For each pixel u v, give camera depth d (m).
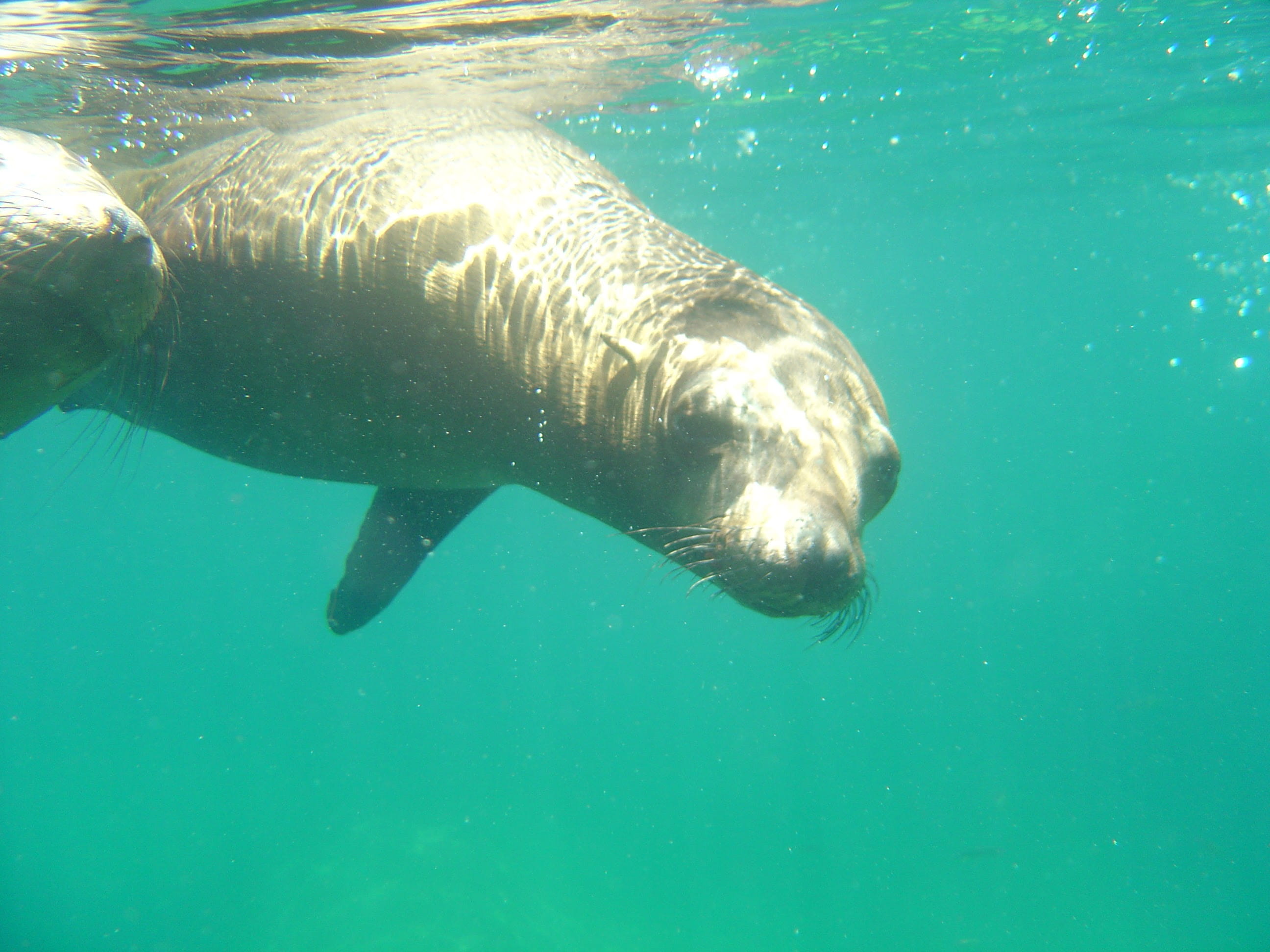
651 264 4.24
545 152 5.07
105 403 4.86
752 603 3.36
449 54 8.82
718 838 21.53
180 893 17.17
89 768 32.78
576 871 18.25
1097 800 26.80
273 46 7.75
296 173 4.50
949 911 17.25
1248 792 27.98
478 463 4.54
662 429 3.76
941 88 15.24
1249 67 14.93
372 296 4.14
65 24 6.98
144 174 5.20
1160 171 24.92
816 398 3.64
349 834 20.11
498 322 4.09
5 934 15.78
